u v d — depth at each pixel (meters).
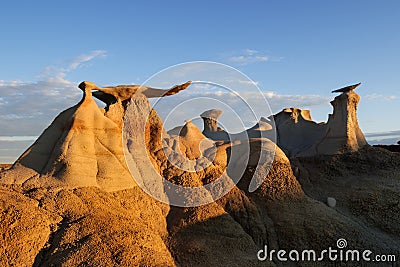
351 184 27.50
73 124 17.73
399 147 37.78
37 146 17.70
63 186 15.87
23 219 13.71
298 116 36.50
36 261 13.16
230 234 18.14
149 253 14.09
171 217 18.53
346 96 30.83
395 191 25.75
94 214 14.93
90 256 13.12
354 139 30.36
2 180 15.87
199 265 16.42
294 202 22.44
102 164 17.48
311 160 30.44
